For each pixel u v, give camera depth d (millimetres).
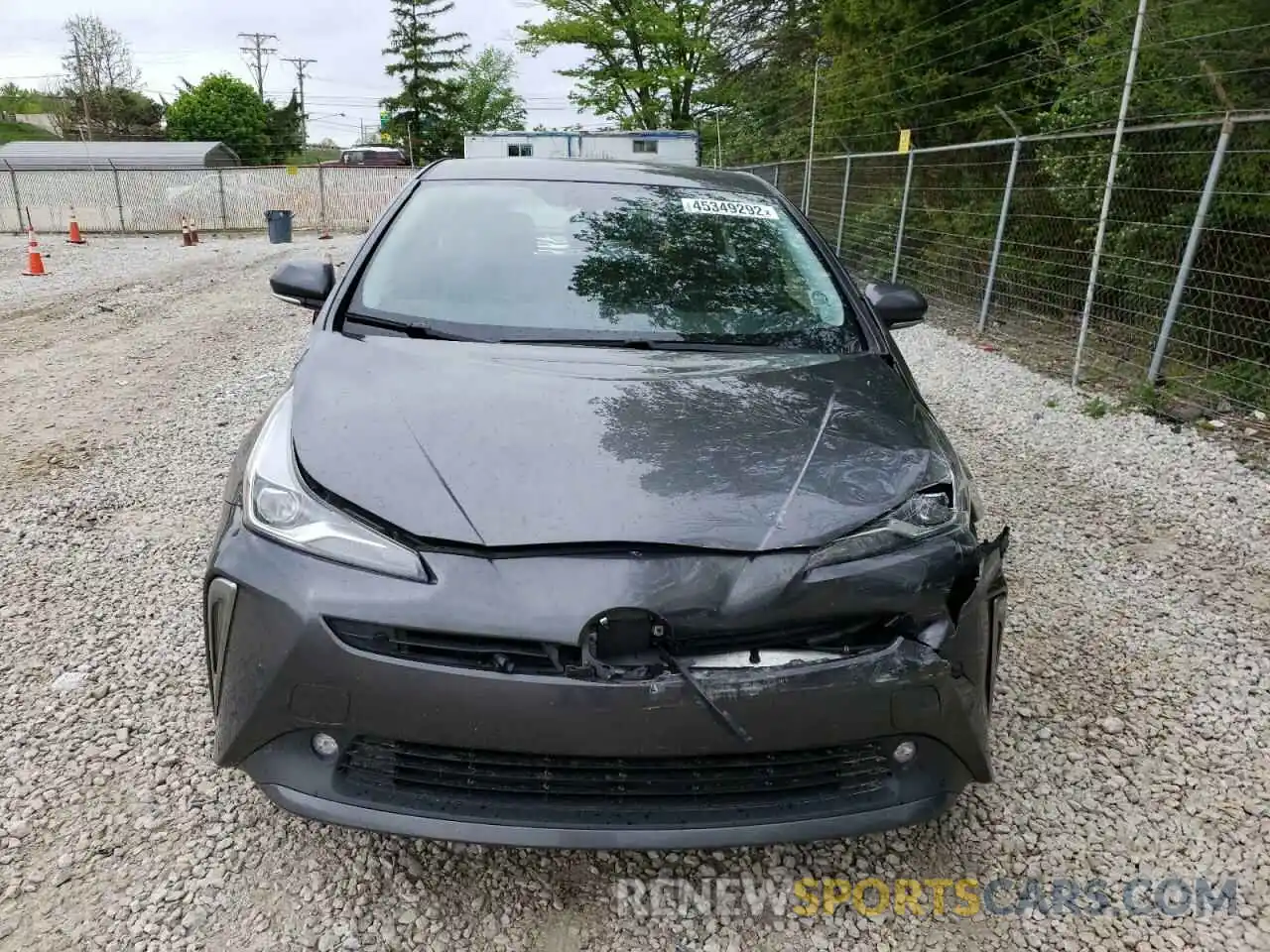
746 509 2043
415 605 1883
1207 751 2871
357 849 2338
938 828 2496
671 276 3146
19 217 26672
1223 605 3863
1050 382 7840
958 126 14031
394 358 2598
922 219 12602
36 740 2717
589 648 1870
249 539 2076
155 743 2725
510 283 3041
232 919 2115
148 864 2268
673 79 31078
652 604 1875
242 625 2006
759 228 3467
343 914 2143
